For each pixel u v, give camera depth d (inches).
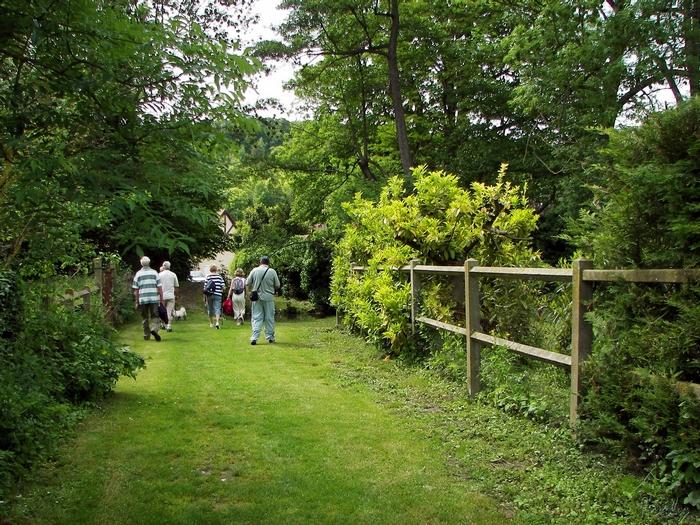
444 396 253.0
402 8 860.6
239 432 204.4
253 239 959.6
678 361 141.6
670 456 138.4
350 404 246.1
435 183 364.2
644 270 150.9
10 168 137.3
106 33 126.9
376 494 151.5
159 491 152.0
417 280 336.5
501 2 802.2
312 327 582.9
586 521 132.6
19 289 211.3
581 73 596.4
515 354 229.5
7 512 135.8
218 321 592.1
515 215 351.9
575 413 177.2
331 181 950.4
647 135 151.6
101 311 307.4
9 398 163.5
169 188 137.0
